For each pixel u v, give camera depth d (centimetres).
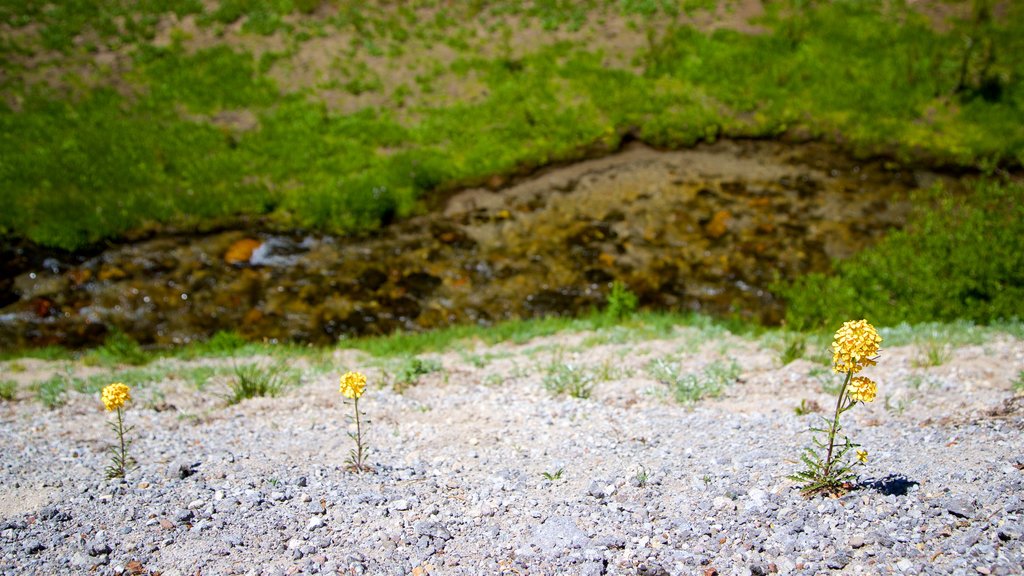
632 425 780
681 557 464
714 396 890
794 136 2181
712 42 2519
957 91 2303
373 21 2622
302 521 541
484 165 2077
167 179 1984
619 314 1517
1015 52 2400
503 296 1641
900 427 714
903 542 460
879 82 2342
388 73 2428
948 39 2480
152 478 641
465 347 1355
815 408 808
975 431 672
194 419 892
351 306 1609
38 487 630
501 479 620
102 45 2459
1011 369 898
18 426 894
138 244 1783
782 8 2678
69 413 960
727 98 2286
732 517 516
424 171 2022
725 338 1262
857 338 498
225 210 1880
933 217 1775
